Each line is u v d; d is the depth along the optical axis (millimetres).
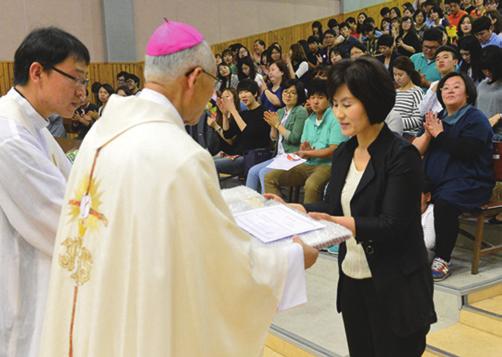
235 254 1206
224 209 1224
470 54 4137
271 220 1470
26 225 1647
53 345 1326
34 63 1675
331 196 1789
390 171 1602
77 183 1322
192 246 1157
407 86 3988
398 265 1649
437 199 2986
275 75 5516
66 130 6512
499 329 2652
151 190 1164
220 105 4926
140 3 9305
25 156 1624
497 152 3193
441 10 7656
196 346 1188
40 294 1676
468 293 2826
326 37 7875
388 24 8273
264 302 1273
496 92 3572
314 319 2939
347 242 1782
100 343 1212
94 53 8930
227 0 10172
